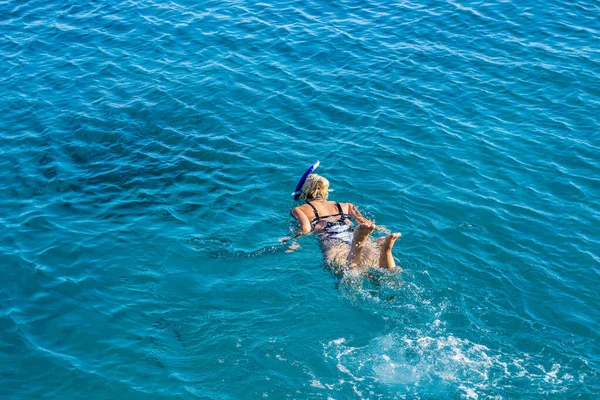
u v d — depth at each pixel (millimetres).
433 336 8023
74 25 18109
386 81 14883
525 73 15094
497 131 12953
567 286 8969
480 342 7961
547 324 8281
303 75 15219
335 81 14930
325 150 12383
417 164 11914
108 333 8234
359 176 11531
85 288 9039
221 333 8117
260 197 11047
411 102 14016
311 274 9094
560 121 13281
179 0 19516
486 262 9406
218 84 14891
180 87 14836
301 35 17125
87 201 11109
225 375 7527
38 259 9633
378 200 10852
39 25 18188
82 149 12758
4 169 12094
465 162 11977
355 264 9055
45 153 12609
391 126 13148
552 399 7195
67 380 7562
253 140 12836
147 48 16688
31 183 11672
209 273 9227
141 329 8273
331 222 10031
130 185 11555
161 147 12750
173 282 9078
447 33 17094
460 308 8484
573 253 9648
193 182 11570
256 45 16656
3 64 16094
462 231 10102
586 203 10875
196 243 9875
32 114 13977
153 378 7535
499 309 8500
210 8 18891
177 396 7270
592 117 13383
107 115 13875
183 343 8016
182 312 8523
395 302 8547
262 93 14516
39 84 15203
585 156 12156
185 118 13695
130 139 13055
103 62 16094
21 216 10703
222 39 17000
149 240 9992
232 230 10188
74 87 15031
